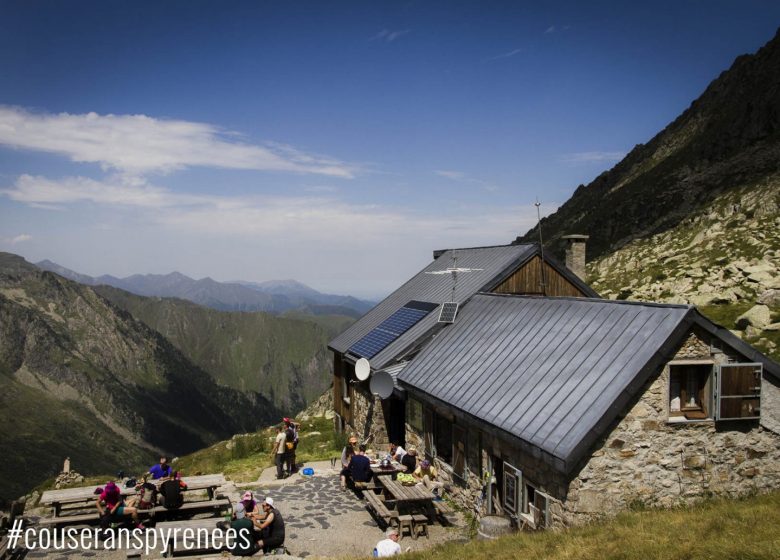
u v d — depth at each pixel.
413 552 14.46
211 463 28.53
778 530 11.76
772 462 15.35
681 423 14.66
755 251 53.34
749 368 14.95
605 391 14.45
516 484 16.14
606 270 78.19
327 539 17.23
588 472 14.05
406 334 27.59
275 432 35.91
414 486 18.97
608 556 11.59
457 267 32.84
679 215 95.06
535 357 18.09
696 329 14.70
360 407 29.89
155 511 17.48
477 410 17.75
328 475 24.17
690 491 14.73
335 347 34.97
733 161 101.44
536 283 27.89
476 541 14.75
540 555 12.31
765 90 109.75
